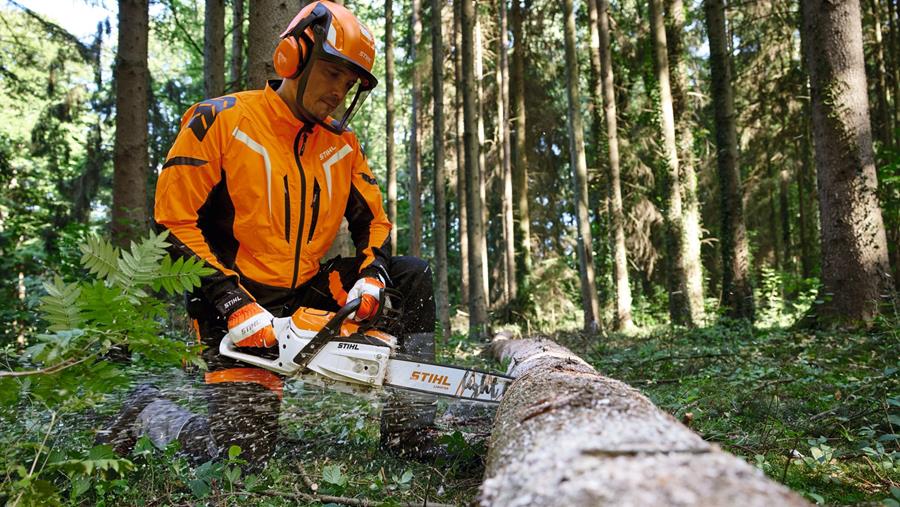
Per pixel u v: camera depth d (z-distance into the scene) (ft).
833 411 10.80
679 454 3.33
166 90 41.98
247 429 8.03
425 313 9.27
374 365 7.73
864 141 24.70
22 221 30.01
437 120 40.22
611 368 18.52
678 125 47.60
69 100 40.91
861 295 23.99
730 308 38.55
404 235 90.43
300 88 8.26
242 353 7.92
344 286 9.05
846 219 24.50
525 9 67.41
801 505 2.75
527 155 72.95
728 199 40.32
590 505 2.83
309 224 8.75
